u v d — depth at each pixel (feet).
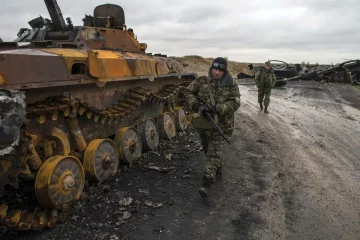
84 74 16.60
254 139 27.76
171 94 27.27
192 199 16.26
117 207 15.31
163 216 14.56
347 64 84.64
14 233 13.01
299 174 19.81
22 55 13.17
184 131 29.89
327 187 17.97
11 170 12.34
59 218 13.74
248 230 13.58
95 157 16.94
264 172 20.03
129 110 20.66
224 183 18.20
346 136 29.68
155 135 24.23
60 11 22.57
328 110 44.47
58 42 19.24
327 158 23.02
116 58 19.65
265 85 41.47
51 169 13.74
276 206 15.66
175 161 21.85
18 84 12.49
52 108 13.98
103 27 25.53
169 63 28.89
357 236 13.34
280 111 43.34
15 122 11.31
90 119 18.04
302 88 74.23
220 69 15.84
